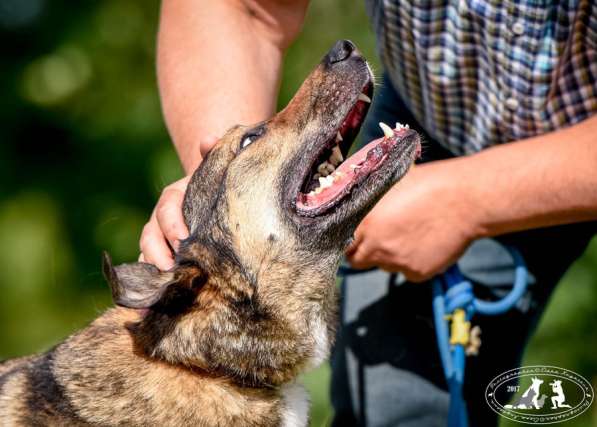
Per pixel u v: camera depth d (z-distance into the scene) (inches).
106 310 205.2
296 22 229.1
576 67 199.8
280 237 198.1
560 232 227.6
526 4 195.2
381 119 242.2
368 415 234.1
